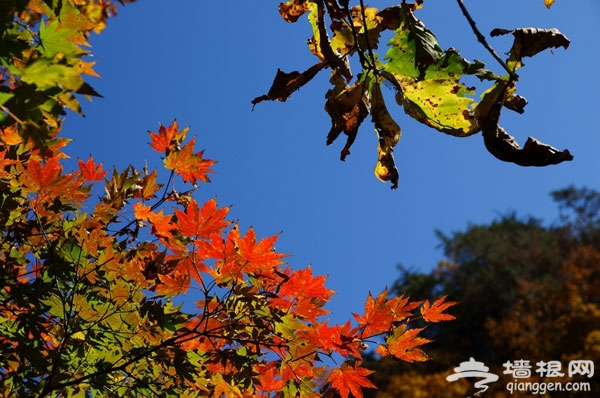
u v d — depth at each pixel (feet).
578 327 50.21
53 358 7.54
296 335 7.76
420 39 4.08
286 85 4.68
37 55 3.63
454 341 63.41
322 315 7.59
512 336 56.85
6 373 7.55
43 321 7.42
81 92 3.38
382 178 4.44
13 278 7.41
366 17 4.63
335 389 8.28
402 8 4.09
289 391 8.42
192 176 9.19
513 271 69.82
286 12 5.11
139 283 7.64
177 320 7.59
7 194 7.53
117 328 7.82
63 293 7.80
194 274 7.47
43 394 7.43
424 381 49.21
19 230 7.80
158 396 8.16
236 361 7.76
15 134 6.28
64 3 3.80
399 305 7.59
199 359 8.29
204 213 6.96
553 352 50.44
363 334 7.66
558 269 70.74
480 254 75.25
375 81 4.26
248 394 8.35
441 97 4.05
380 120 4.34
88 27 3.84
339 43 4.62
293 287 7.46
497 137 3.94
